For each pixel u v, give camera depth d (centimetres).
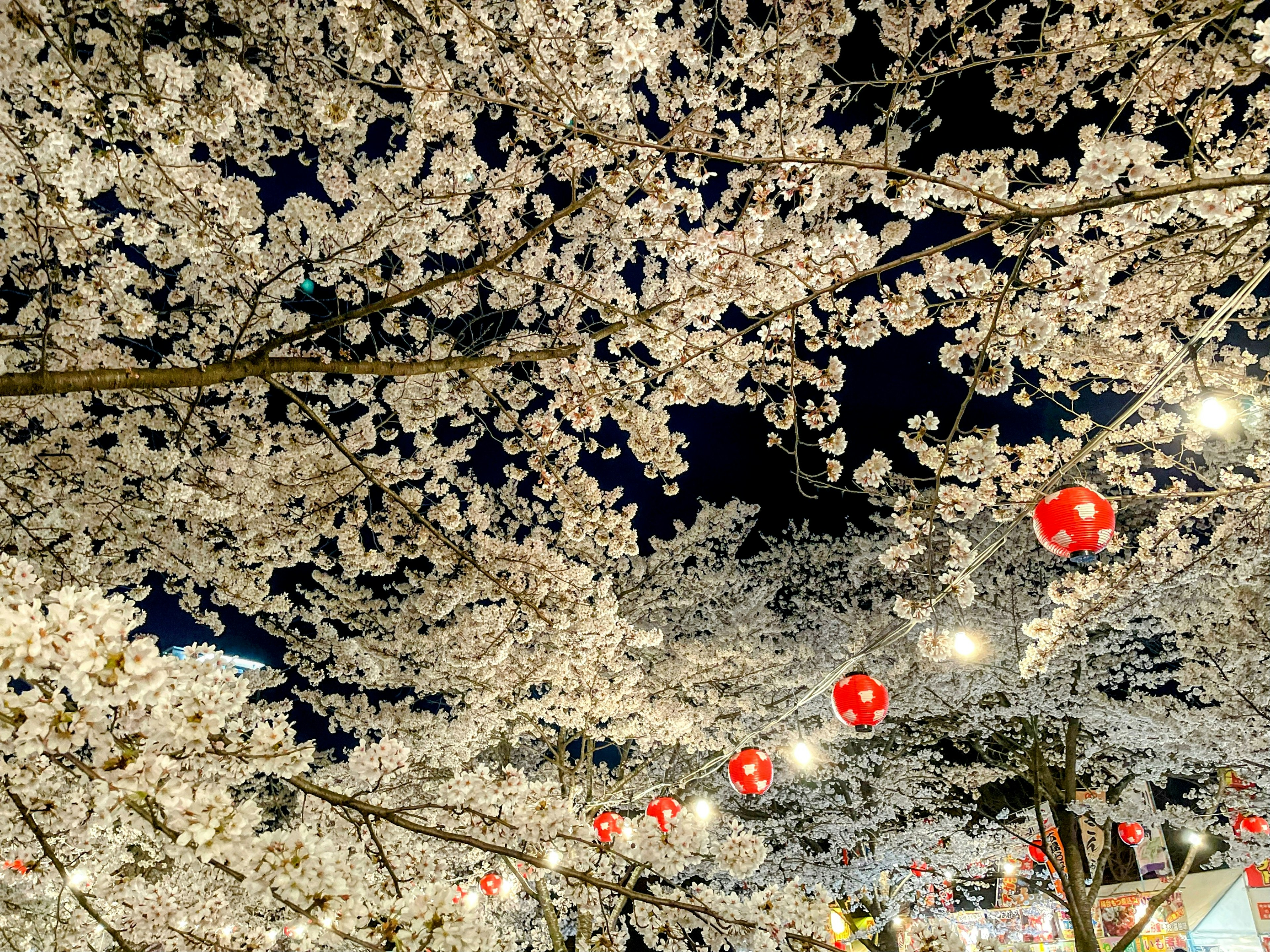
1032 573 1576
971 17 632
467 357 567
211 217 436
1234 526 851
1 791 294
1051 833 1867
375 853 350
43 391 412
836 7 600
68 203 379
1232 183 313
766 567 1917
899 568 565
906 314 446
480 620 864
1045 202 434
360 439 762
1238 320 710
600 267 771
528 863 324
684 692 1403
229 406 736
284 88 642
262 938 358
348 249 590
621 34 346
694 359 611
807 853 1731
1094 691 1465
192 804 238
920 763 1659
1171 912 1947
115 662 216
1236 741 1253
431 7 437
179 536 762
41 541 637
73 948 498
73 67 328
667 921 339
